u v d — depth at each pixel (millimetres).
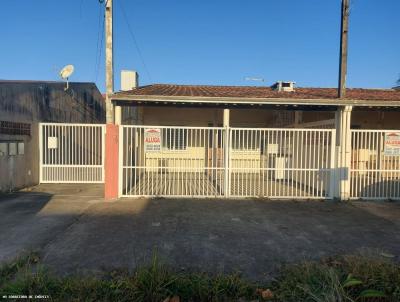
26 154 11266
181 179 12102
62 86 13727
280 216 7617
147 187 10641
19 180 10844
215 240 5809
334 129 9758
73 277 4164
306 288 3732
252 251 5301
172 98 9203
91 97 16859
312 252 5285
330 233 6336
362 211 8219
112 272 4355
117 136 9281
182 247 5426
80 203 8695
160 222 6910
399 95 12234
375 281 3975
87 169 12438
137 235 6020
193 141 12016
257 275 4430
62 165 12352
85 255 5027
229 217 7430
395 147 9602
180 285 3895
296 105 9766
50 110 12875
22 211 7773
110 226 6578
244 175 11812
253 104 9773
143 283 3850
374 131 9648
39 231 6219
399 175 9797
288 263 4789
